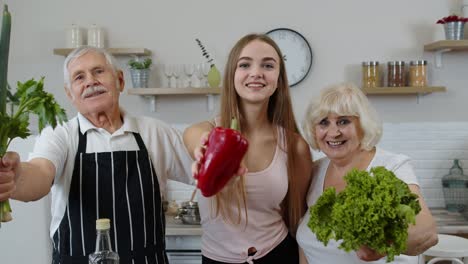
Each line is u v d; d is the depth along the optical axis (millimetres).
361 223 1038
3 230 2641
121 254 1683
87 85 1674
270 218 1728
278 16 3861
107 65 1722
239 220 1674
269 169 1669
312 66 3885
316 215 1177
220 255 1716
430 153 3916
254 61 1552
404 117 3912
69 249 1682
